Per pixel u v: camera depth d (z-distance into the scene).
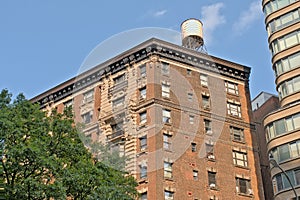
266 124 43.09
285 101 43.66
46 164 18.22
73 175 19.22
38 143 19.08
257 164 44.44
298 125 40.53
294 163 39.25
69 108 22.27
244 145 44.62
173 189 38.22
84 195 19.72
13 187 17.83
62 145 20.45
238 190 41.97
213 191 40.34
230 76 47.62
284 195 38.94
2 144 18.50
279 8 47.91
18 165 18.17
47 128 20.83
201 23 36.81
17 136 18.94
